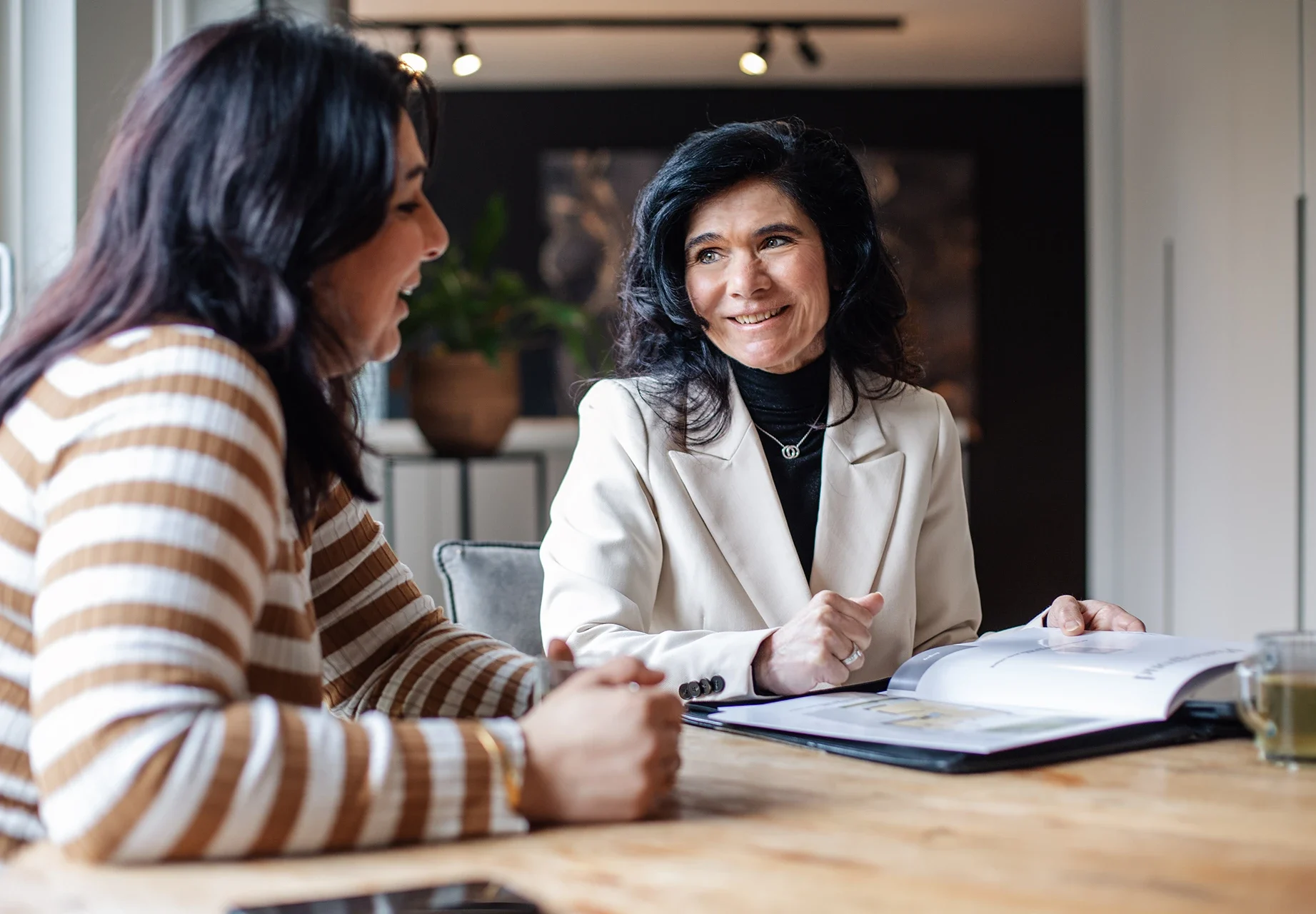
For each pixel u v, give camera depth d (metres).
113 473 0.77
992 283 7.31
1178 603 3.59
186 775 0.71
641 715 0.82
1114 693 1.11
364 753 0.76
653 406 1.71
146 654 0.73
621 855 0.74
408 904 0.64
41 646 0.75
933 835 0.78
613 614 1.54
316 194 0.90
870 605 1.37
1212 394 3.38
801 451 1.75
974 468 7.31
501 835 0.79
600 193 7.27
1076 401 7.29
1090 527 4.12
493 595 1.91
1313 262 3.04
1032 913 0.64
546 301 4.71
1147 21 3.79
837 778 0.94
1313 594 3.05
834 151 1.72
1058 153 7.27
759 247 1.66
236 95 0.90
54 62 2.25
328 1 2.45
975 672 1.22
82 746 0.71
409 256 0.99
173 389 0.80
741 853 0.75
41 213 2.24
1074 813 0.84
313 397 0.92
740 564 1.65
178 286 0.88
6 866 0.72
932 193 7.28
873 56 6.68
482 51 6.54
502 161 7.26
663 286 1.70
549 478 5.34
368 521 1.30
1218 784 0.92
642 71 6.96
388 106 0.94
